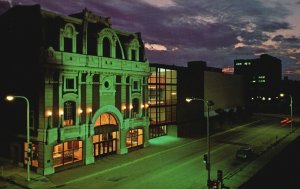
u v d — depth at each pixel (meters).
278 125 67.69
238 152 35.56
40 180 26.78
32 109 29.55
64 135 29.67
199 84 56.81
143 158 35.22
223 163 33.62
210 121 59.50
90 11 33.50
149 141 45.47
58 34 29.33
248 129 60.94
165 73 48.94
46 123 28.33
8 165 31.38
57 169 29.36
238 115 72.25
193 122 54.78
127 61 37.03
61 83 29.39
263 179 27.09
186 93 53.69
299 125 68.25
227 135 53.06
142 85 40.34
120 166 31.80
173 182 26.97
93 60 32.34
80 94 31.52
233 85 71.19
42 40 28.25
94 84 32.97
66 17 31.48
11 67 31.95
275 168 31.19
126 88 37.75
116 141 36.94
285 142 46.66
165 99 49.03
